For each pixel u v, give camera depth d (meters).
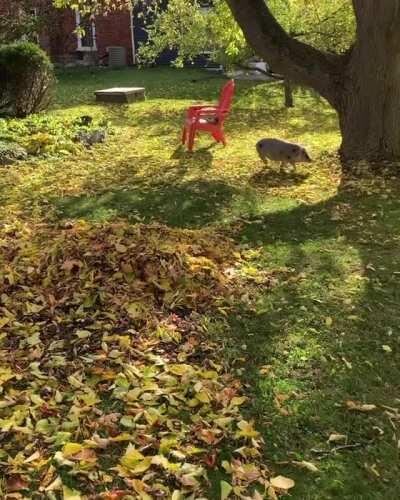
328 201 7.12
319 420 3.31
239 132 12.23
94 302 4.47
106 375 3.62
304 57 9.09
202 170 8.83
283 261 5.39
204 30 15.28
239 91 18.56
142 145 10.87
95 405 3.38
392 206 6.84
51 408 3.31
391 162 8.58
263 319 4.37
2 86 12.96
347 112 9.02
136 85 20.73
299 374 3.72
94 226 5.57
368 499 2.80
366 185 7.66
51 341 4.04
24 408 3.31
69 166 9.14
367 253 5.52
